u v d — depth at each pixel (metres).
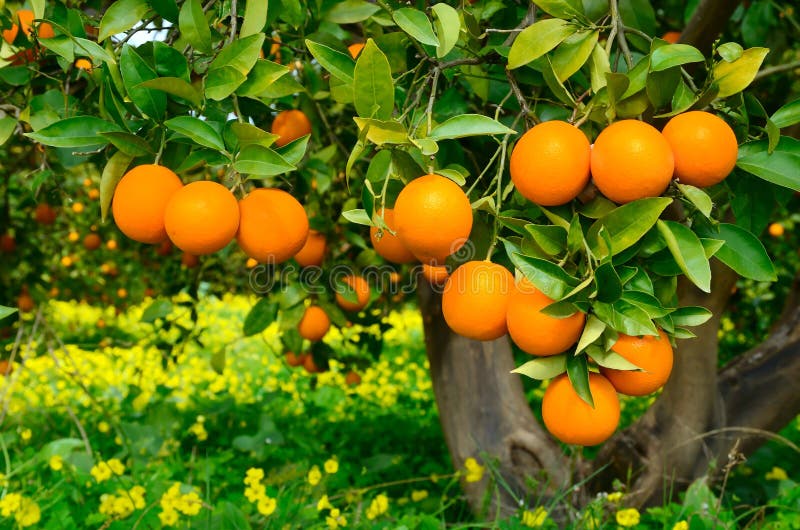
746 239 1.61
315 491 2.38
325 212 2.33
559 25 1.63
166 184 1.60
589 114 1.59
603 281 1.51
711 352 2.47
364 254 2.36
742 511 2.80
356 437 3.84
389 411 4.38
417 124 1.63
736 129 1.63
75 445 2.62
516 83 1.73
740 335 6.01
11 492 2.44
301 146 1.66
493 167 1.83
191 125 1.62
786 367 2.60
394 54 1.82
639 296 1.52
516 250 1.58
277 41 1.92
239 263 3.62
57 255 5.33
